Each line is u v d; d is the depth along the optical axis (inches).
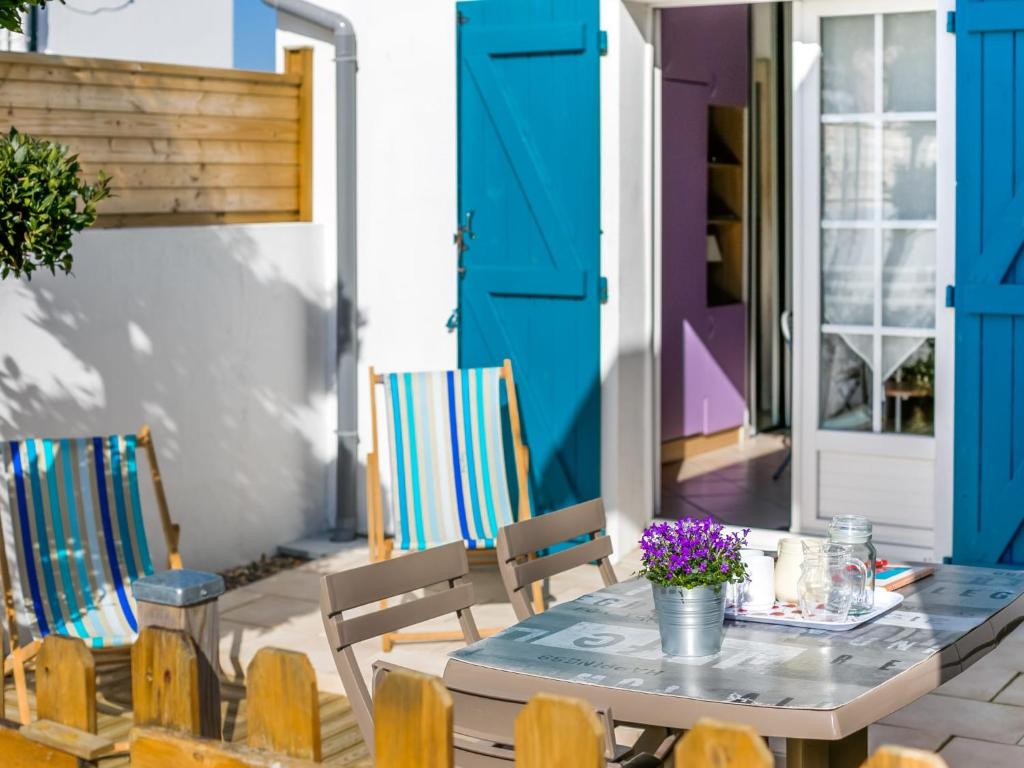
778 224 396.5
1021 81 227.3
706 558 116.7
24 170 185.3
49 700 90.5
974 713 186.1
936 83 243.8
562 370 269.6
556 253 267.6
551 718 72.7
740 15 368.8
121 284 250.5
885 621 128.2
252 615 243.6
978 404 235.3
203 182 273.6
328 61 291.1
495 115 271.0
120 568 205.8
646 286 273.4
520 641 124.6
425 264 285.3
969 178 232.8
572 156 264.8
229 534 274.5
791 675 112.0
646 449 277.4
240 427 276.1
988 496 235.6
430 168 282.7
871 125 251.9
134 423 253.6
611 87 260.5
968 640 123.3
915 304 251.0
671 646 118.0
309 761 79.9
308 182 295.7
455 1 275.4
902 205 250.7
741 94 371.9
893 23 248.4
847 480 259.8
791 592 133.6
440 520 238.2
